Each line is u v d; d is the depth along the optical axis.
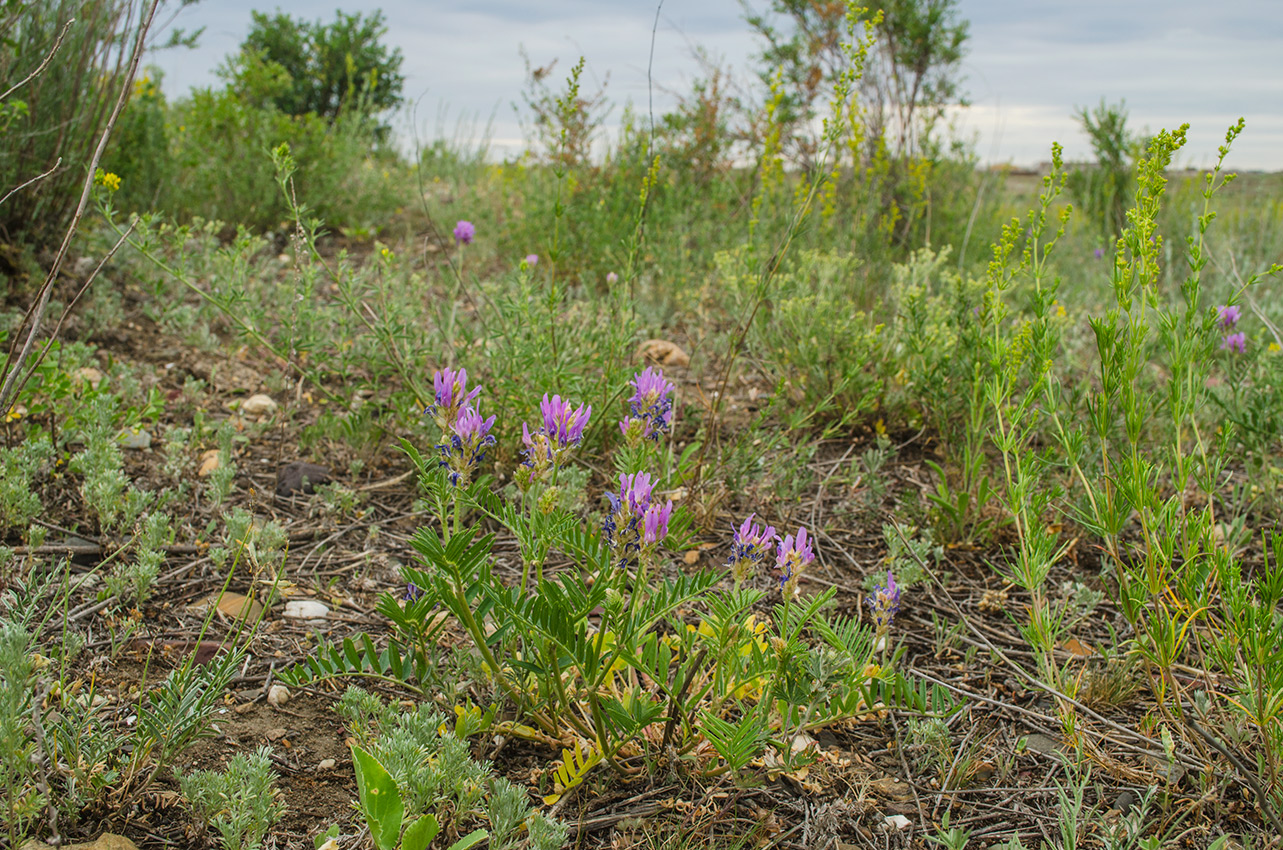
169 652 2.31
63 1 4.37
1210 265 6.96
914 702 2.05
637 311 5.11
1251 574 2.87
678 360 4.93
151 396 3.39
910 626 2.75
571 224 6.69
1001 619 2.81
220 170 6.99
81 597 2.47
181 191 6.83
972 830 1.94
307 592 2.68
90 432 3.00
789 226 3.39
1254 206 9.07
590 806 1.92
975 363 3.23
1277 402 3.59
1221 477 3.70
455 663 2.15
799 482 3.46
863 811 1.96
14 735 1.56
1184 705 2.36
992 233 7.56
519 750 2.07
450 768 1.70
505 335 3.63
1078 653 2.63
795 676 1.91
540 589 1.79
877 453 3.63
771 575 2.98
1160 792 2.03
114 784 1.80
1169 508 2.06
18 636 1.62
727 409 4.35
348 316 4.08
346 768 1.99
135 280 5.16
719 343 4.99
